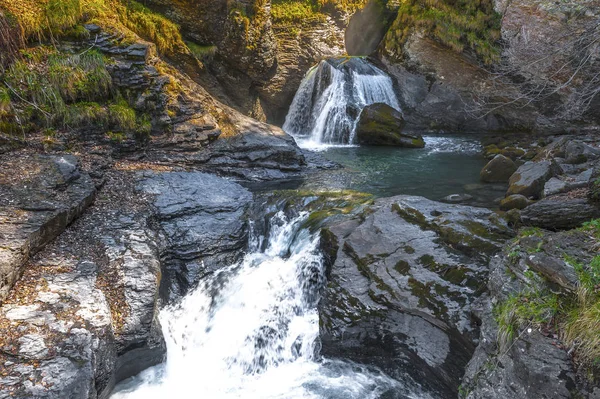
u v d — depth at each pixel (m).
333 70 15.15
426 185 9.23
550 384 3.50
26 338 4.34
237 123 10.95
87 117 8.77
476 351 4.26
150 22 11.62
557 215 5.12
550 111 12.74
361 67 15.66
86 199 6.79
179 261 6.73
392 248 5.80
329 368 5.68
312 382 5.48
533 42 11.47
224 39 13.09
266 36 13.99
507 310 4.09
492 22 13.09
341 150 13.05
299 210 7.69
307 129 15.91
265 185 9.40
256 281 6.65
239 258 7.10
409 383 5.34
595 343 3.47
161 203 7.50
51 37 8.86
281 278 6.60
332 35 17.42
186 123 10.02
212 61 13.41
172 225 7.12
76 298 4.99
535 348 3.74
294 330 6.06
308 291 6.44
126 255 5.93
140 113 9.50
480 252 5.21
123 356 5.05
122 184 7.95
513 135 13.73
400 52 15.31
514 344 3.87
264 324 6.25
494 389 3.85
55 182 6.73
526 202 6.90
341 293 5.67
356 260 5.93
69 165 7.20
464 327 4.62
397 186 9.21
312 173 10.33
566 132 12.97
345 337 5.45
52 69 8.60
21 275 5.15
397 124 13.61
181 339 6.12
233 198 8.13
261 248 7.56
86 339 4.47
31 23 8.62
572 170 7.60
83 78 8.84
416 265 5.44
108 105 9.13
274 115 16.97
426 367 5.05
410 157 11.93
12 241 5.20
